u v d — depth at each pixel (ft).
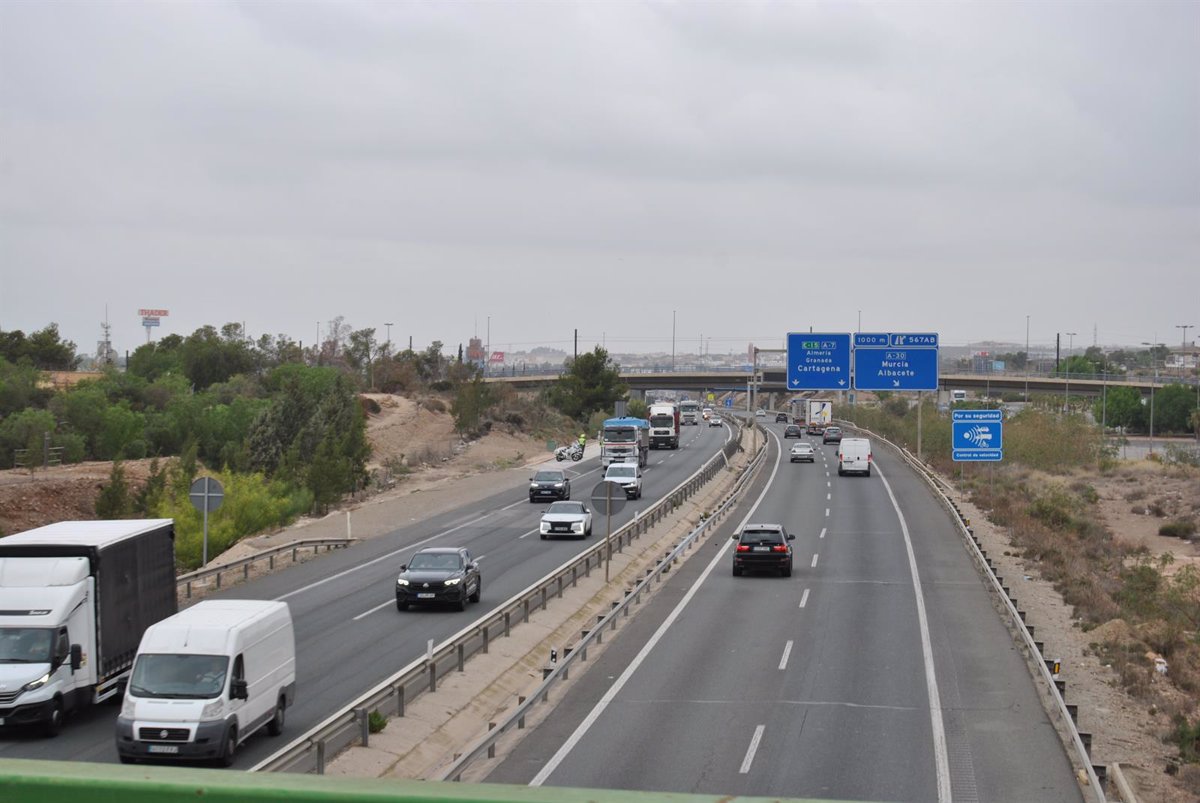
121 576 71.20
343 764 57.93
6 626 64.59
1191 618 120.06
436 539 159.22
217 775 8.48
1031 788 56.39
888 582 124.67
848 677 81.51
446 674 78.07
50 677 63.82
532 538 159.74
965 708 72.90
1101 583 135.03
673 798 8.64
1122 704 81.15
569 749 63.93
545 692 74.02
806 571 132.77
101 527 74.54
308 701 72.43
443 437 331.98
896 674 82.53
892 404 486.38
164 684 57.98
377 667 81.76
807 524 175.52
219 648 59.16
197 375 395.96
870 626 100.32
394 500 206.08
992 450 212.43
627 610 106.22
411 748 63.26
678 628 99.71
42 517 184.96
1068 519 200.85
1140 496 257.96
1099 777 56.59
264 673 63.36
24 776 8.35
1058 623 108.68
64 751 60.75
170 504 152.05
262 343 445.78
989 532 172.04
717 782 57.36
